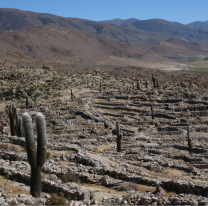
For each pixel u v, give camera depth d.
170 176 25.39
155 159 31.58
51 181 21.14
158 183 21.92
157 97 76.31
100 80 141.25
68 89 113.62
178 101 70.50
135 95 81.25
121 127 55.06
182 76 165.38
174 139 43.91
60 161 29.55
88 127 58.03
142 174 24.83
